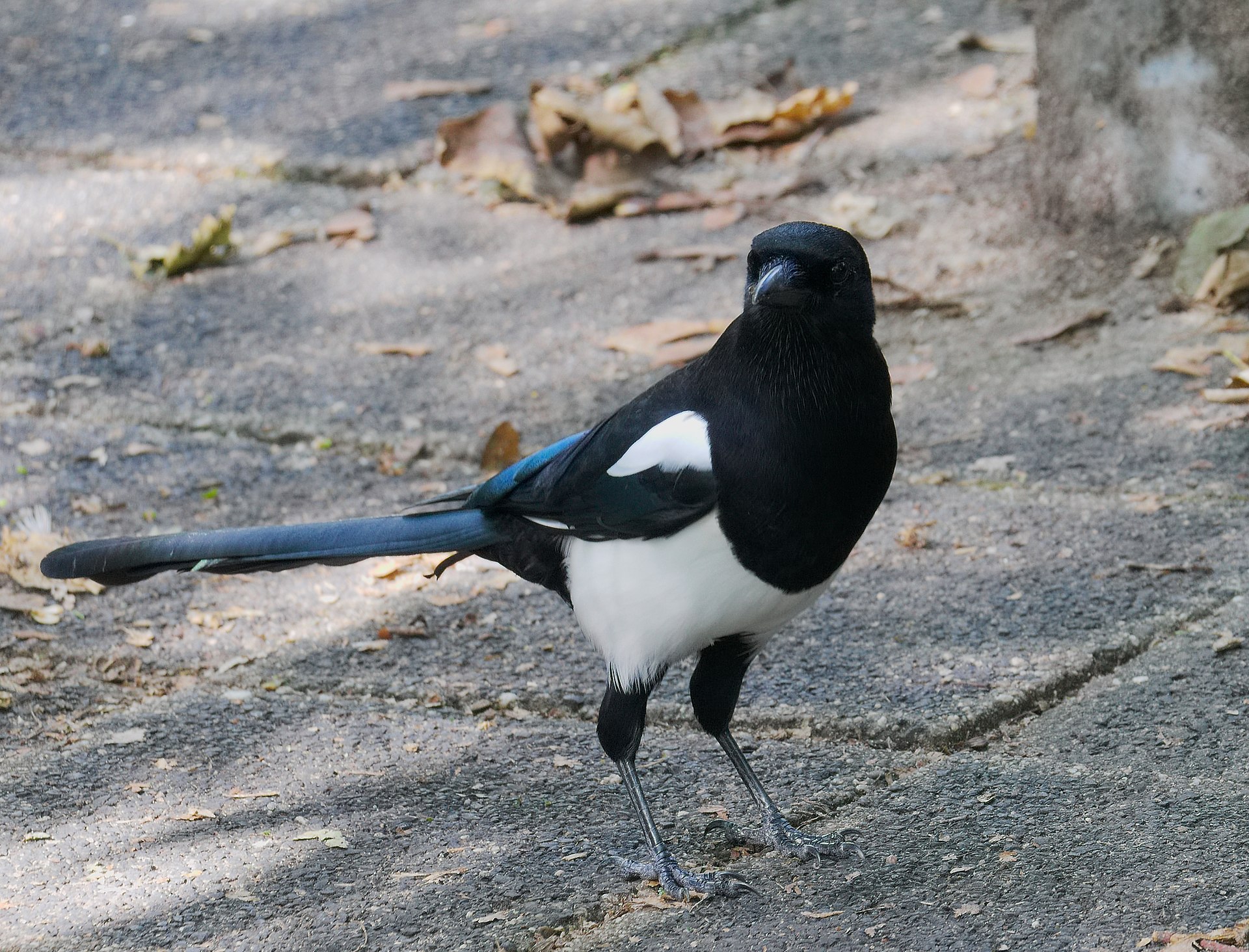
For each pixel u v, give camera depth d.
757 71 15.68
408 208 14.13
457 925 6.11
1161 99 11.86
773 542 6.20
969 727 7.45
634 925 6.17
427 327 12.33
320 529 7.27
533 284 12.84
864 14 16.98
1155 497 9.39
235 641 8.68
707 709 6.91
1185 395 10.50
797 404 6.07
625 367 11.61
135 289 12.91
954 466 10.11
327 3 18.48
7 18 18.28
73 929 6.14
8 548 9.32
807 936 5.94
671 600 6.36
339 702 8.09
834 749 7.47
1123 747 7.14
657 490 6.25
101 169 14.85
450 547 7.14
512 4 18.08
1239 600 8.27
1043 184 12.80
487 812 7.03
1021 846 6.43
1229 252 11.41
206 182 14.55
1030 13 16.48
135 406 11.26
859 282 6.11
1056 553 8.95
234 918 6.20
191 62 16.84
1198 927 5.73
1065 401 10.64
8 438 10.77
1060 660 7.91
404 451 10.67
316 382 11.59
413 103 15.61
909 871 6.36
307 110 15.63
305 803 7.11
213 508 10.03
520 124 14.80
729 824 6.90
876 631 8.38
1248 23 11.27
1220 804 6.57
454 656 8.48
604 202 13.77
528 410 11.14
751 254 6.19
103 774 7.38
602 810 7.05
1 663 8.35
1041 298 11.92
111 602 9.03
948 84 15.21
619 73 15.88
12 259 13.36
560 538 6.83
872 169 13.98
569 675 8.25
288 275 13.15
